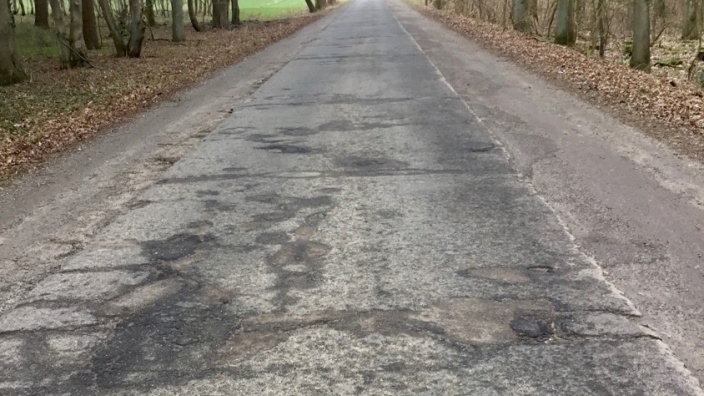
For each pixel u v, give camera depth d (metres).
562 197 5.54
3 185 6.95
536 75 13.36
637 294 3.75
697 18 25.38
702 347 3.20
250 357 3.25
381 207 5.46
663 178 5.96
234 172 6.77
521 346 3.24
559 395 2.85
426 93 11.27
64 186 6.73
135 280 4.22
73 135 9.49
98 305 3.90
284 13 56.91
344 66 15.85
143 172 7.03
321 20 40.81
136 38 21.30
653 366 3.04
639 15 17.06
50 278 4.33
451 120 8.95
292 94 11.86
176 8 27.33
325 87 12.51
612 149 7.07
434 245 4.59
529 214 5.14
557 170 6.36
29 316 3.81
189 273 4.29
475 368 3.07
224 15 36.59
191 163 7.26
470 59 16.41
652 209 5.15
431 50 18.84
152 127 9.70
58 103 12.76
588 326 3.41
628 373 2.99
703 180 5.86
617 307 3.60
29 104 12.66
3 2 15.34
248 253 4.58
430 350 3.24
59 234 5.22
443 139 7.85
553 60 15.95
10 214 5.90
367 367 3.11
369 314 3.62
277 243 4.75
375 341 3.34
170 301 3.90
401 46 20.42
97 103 12.55
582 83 12.13
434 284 3.97
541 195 5.61
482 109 9.69
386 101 10.62
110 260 4.58
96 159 7.85
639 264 4.14
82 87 14.84
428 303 3.73
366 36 25.31
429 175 6.36
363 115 9.52
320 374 3.07
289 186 6.18
